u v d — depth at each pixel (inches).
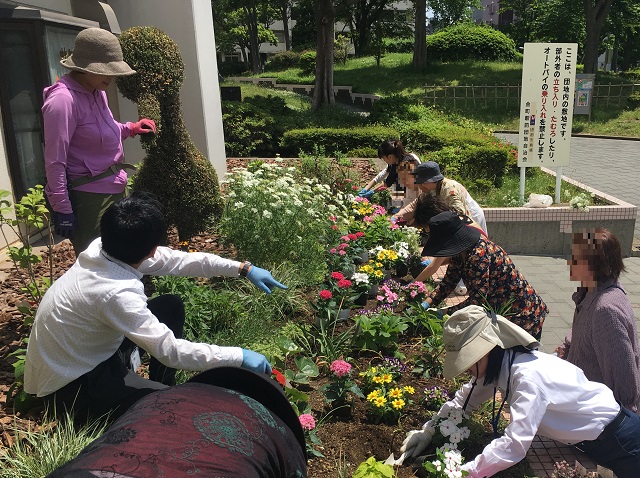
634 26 1366.9
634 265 279.6
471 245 135.6
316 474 110.7
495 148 382.9
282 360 140.6
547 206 300.7
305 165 352.8
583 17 1187.9
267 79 1347.2
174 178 196.1
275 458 58.4
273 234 191.6
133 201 94.1
